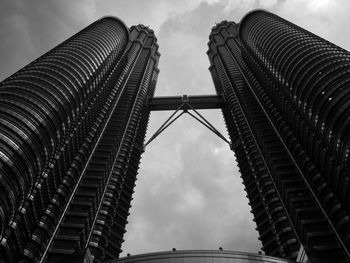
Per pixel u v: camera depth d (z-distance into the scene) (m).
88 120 126.88
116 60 160.50
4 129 74.75
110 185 123.62
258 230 115.19
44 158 82.00
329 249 84.81
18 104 84.00
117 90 173.00
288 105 120.81
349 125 82.62
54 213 92.00
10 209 67.31
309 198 101.06
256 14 175.38
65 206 100.19
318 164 100.69
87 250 81.19
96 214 108.38
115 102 167.25
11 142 72.94
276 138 134.50
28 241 80.56
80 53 127.75
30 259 77.50
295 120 115.44
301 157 111.19
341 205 89.19
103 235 103.81
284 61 121.12
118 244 113.25
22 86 93.19
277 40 135.00
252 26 165.12
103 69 136.12
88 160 122.19
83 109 115.75
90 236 100.88
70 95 102.44
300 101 106.00
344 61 101.12
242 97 174.88
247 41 166.50
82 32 156.38
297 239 96.56
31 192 80.38
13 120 78.31
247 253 70.44
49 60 115.44
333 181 91.50
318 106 95.19
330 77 97.56
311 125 100.44
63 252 86.19
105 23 173.62
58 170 97.56
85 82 116.12
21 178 71.44
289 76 114.88
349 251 82.81
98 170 119.25
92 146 129.00
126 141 151.00
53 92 96.06
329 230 90.38
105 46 148.00
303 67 109.50
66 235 91.44
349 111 84.12
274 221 107.62
